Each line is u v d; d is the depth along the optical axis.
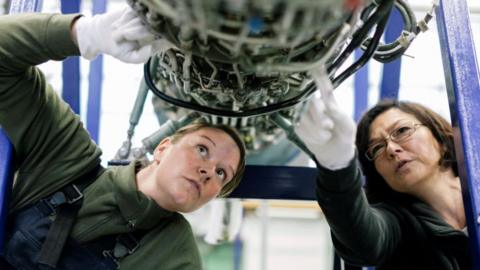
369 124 1.14
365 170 1.16
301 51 0.59
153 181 0.91
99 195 0.89
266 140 1.19
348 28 0.58
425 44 2.47
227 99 0.77
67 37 0.75
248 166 1.18
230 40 0.55
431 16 0.95
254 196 1.17
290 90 0.77
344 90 2.07
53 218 0.87
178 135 0.96
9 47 0.78
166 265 0.87
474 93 0.90
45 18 0.77
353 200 0.82
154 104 1.16
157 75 0.90
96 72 1.47
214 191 0.92
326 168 0.78
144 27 0.65
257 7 0.51
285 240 3.68
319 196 0.84
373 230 0.90
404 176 1.07
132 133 1.15
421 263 1.03
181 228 0.92
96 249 0.86
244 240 3.61
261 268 3.41
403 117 1.11
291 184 1.17
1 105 0.84
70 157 0.90
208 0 0.51
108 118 2.56
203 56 0.60
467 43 0.95
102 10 1.41
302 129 0.71
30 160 0.90
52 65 2.02
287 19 0.52
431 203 1.10
